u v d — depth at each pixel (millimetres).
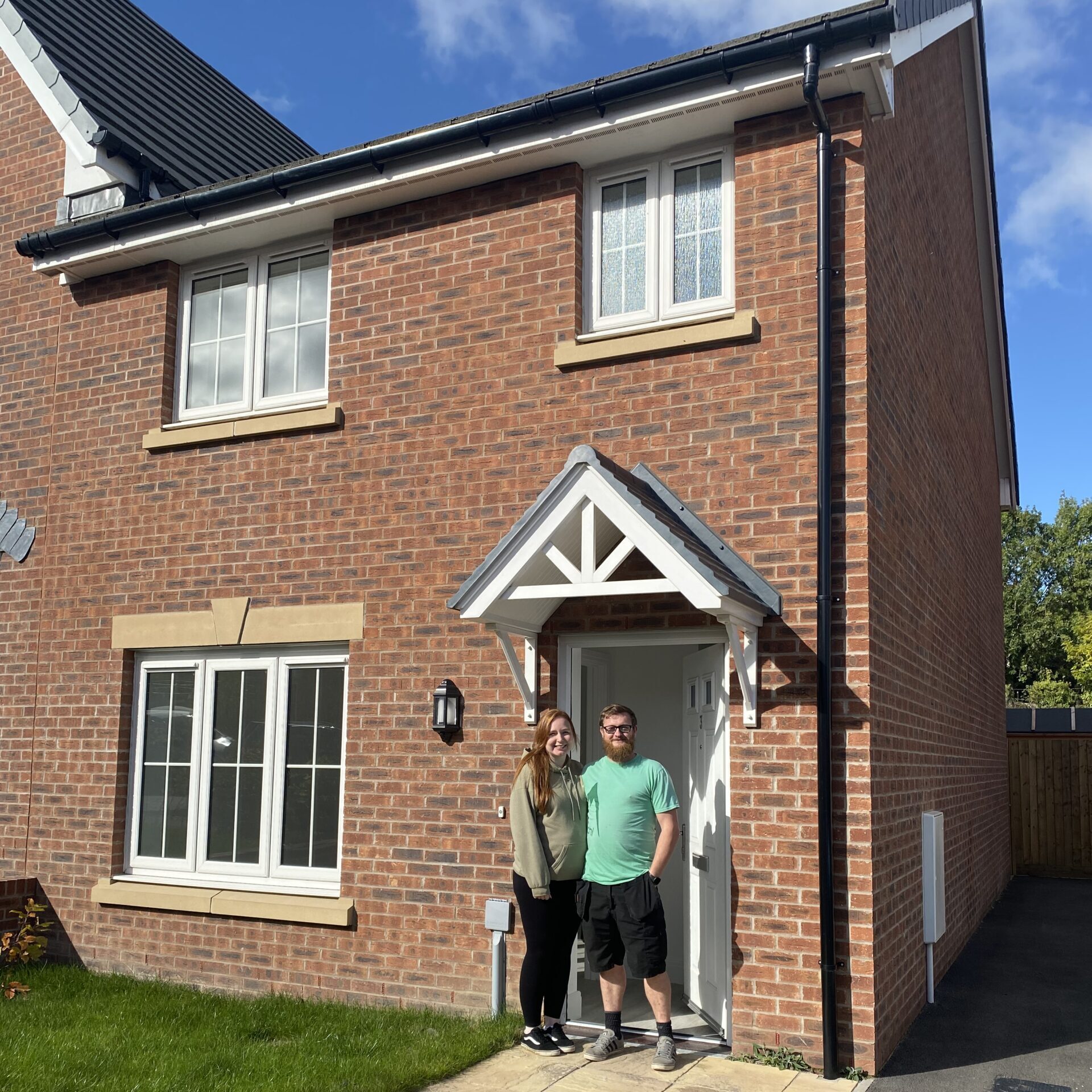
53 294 9625
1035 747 16781
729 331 6652
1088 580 39062
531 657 7008
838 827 6012
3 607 9398
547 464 7250
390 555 7723
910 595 7578
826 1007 5801
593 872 6074
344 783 7656
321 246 8570
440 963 7148
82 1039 6375
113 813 8547
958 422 10805
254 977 7766
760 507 6492
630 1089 5477
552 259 7441
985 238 12844
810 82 6227
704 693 7012
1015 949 9883
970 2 10055
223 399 8820
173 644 8453
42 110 10078
